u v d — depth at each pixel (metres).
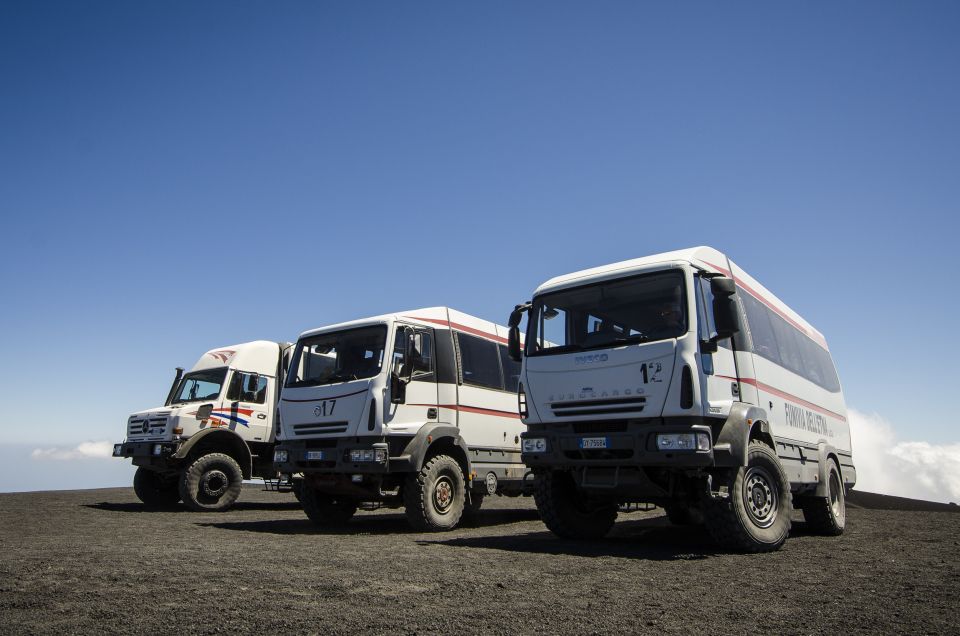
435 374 11.05
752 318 8.68
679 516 10.92
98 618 4.17
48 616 4.22
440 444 10.85
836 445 11.28
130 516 12.57
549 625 4.07
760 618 4.28
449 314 11.85
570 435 7.53
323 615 4.27
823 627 4.08
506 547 7.75
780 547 7.53
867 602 4.76
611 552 7.29
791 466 8.78
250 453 14.91
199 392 15.06
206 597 4.77
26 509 13.82
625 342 7.48
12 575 5.61
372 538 8.96
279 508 15.58
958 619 4.28
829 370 12.00
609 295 7.86
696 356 7.05
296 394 10.90
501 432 12.18
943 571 6.13
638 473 7.24
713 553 7.21
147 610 4.38
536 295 8.44
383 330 10.49
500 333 13.01
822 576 5.80
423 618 4.21
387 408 10.07
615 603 4.67
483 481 11.47
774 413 8.55
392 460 9.89
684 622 4.17
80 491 20.66
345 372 10.58
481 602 4.68
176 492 15.57
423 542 8.38
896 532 10.12
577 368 7.69
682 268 7.45
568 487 8.59
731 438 7.03
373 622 4.11
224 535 9.30
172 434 13.97
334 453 10.08
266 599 4.71
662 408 7.01
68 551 7.18
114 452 15.22
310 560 6.58
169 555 6.87
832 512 9.72
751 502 7.33
